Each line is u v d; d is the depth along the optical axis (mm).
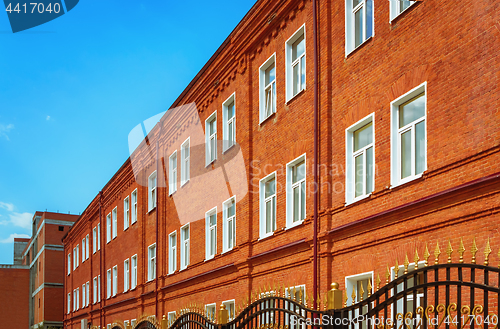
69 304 42406
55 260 45812
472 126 7820
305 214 12195
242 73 15578
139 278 24859
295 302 6117
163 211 21734
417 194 8867
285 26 13633
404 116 9586
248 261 14375
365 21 10891
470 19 8031
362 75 10633
